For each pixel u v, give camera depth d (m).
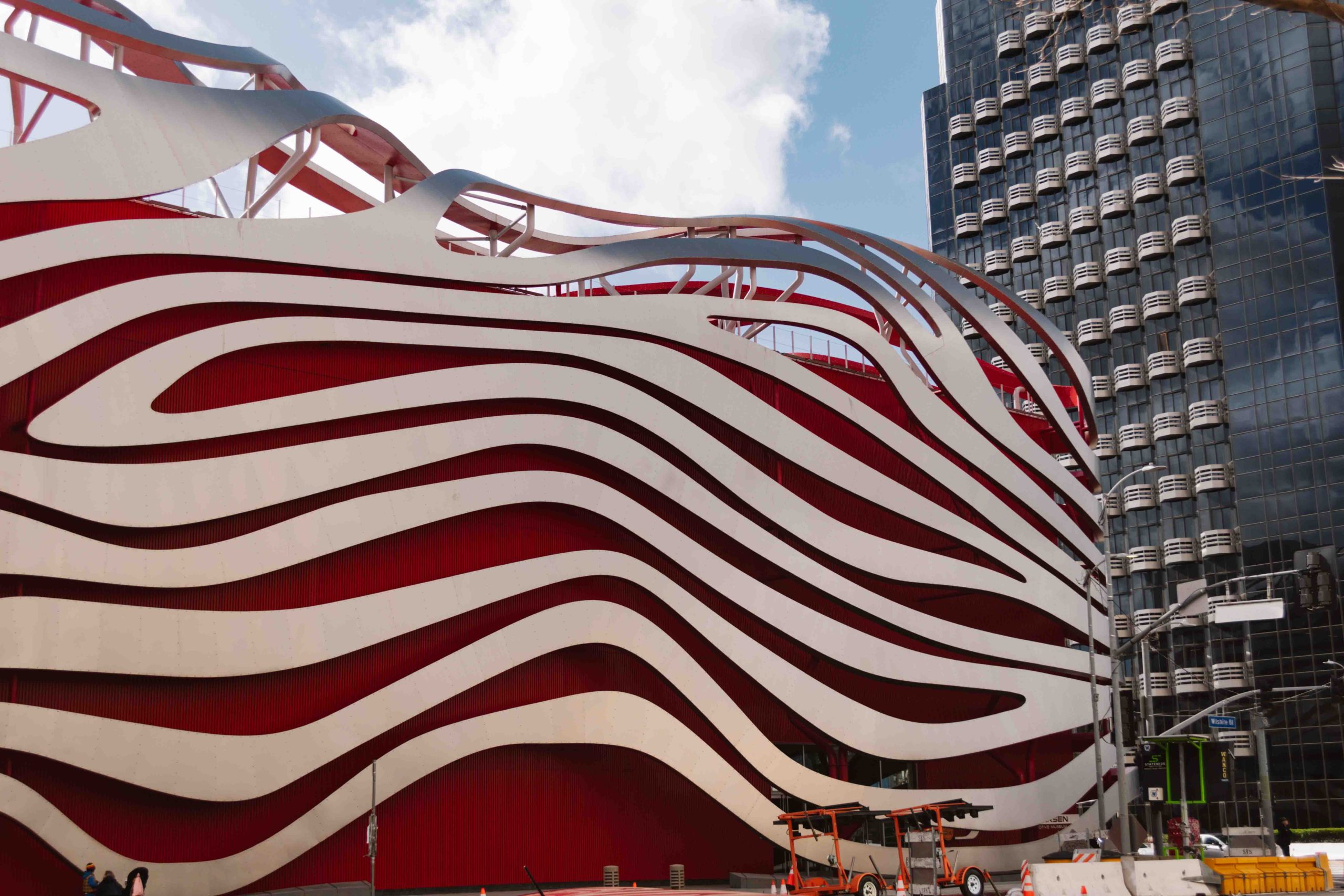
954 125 102.19
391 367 34.62
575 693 35.69
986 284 53.31
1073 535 48.81
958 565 43.66
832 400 42.69
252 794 28.86
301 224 33.47
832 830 37.53
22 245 28.62
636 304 39.22
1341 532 74.75
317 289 33.12
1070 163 93.81
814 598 42.97
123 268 31.44
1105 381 88.88
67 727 26.72
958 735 41.66
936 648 44.56
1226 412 81.69
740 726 36.91
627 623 35.75
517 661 33.66
